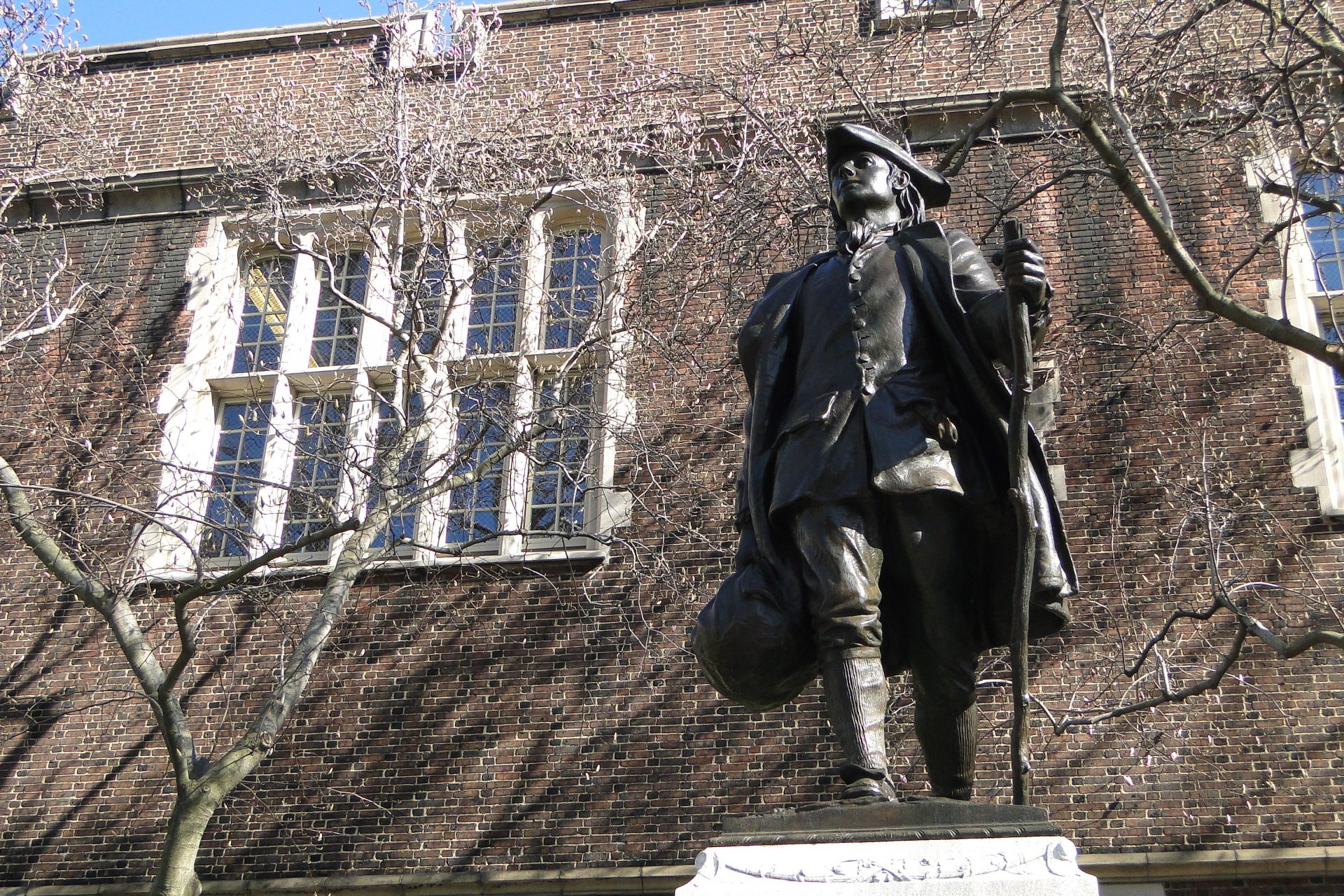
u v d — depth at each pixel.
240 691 13.87
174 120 17.62
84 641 14.47
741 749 12.80
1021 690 4.03
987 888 3.54
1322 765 11.95
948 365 4.60
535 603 13.82
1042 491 4.47
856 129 5.08
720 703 13.02
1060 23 9.52
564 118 15.01
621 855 12.52
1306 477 13.17
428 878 12.57
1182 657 12.48
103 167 17.20
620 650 13.45
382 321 12.52
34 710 14.17
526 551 14.41
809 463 4.46
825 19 14.46
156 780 13.70
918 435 4.41
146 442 15.44
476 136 14.29
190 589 10.02
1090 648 12.59
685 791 12.69
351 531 10.53
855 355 4.56
